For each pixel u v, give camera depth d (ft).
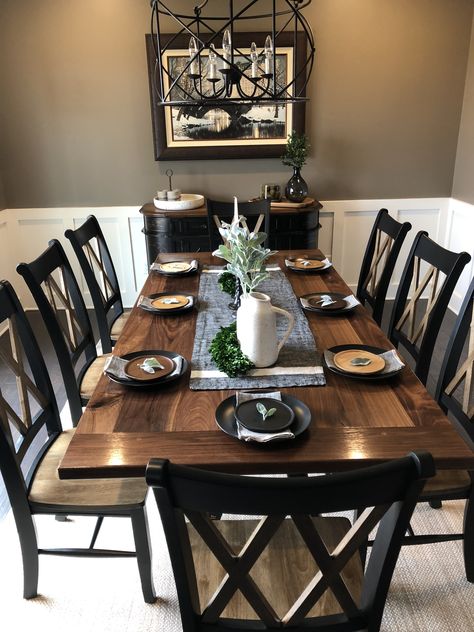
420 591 5.97
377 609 3.48
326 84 12.98
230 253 5.70
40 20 12.26
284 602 4.15
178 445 4.43
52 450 6.08
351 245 14.51
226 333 6.06
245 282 5.70
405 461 2.83
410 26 12.63
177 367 5.62
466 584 6.05
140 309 7.42
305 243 13.03
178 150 13.23
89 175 13.57
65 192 13.71
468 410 5.82
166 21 12.28
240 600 4.19
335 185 13.93
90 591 6.09
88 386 7.43
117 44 12.48
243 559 3.17
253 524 4.99
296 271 8.92
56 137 13.20
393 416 4.79
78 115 13.04
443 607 5.77
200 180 13.74
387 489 2.90
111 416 4.87
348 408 4.92
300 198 12.89
